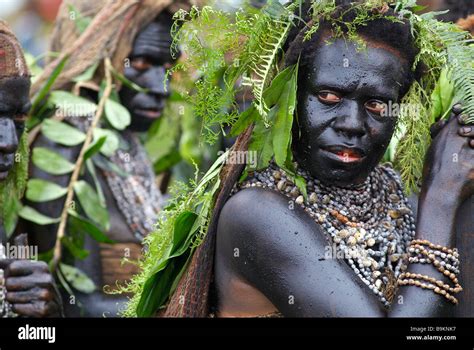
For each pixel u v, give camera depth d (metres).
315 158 2.58
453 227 2.55
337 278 2.54
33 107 4.10
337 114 2.56
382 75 2.54
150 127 4.36
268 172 2.66
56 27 4.45
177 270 2.79
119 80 4.25
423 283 2.52
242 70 2.65
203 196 2.69
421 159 2.71
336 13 2.56
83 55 4.23
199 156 4.57
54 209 4.02
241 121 2.65
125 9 4.25
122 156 4.19
